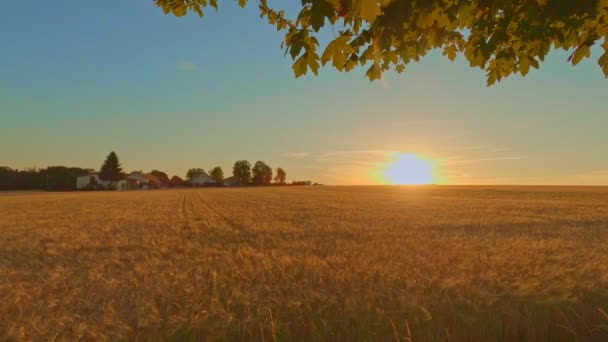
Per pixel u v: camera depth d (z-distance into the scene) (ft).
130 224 60.13
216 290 16.98
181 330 12.77
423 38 11.76
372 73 11.56
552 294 15.71
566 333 13.56
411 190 257.75
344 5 8.98
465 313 13.91
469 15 10.94
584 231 47.11
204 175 491.31
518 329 13.82
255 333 12.73
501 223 57.06
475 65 11.76
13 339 12.72
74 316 14.56
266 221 60.95
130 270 24.12
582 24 9.70
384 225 53.31
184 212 87.10
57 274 22.63
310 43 9.68
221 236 42.83
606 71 10.61
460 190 245.24
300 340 12.63
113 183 395.96
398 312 13.61
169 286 18.10
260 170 504.43
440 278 18.33
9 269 26.30
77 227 56.44
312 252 29.30
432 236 40.52
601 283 17.39
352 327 12.91
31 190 364.99
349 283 17.35
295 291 15.92
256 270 21.15
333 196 177.37
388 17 9.59
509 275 19.13
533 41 10.73
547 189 239.09
